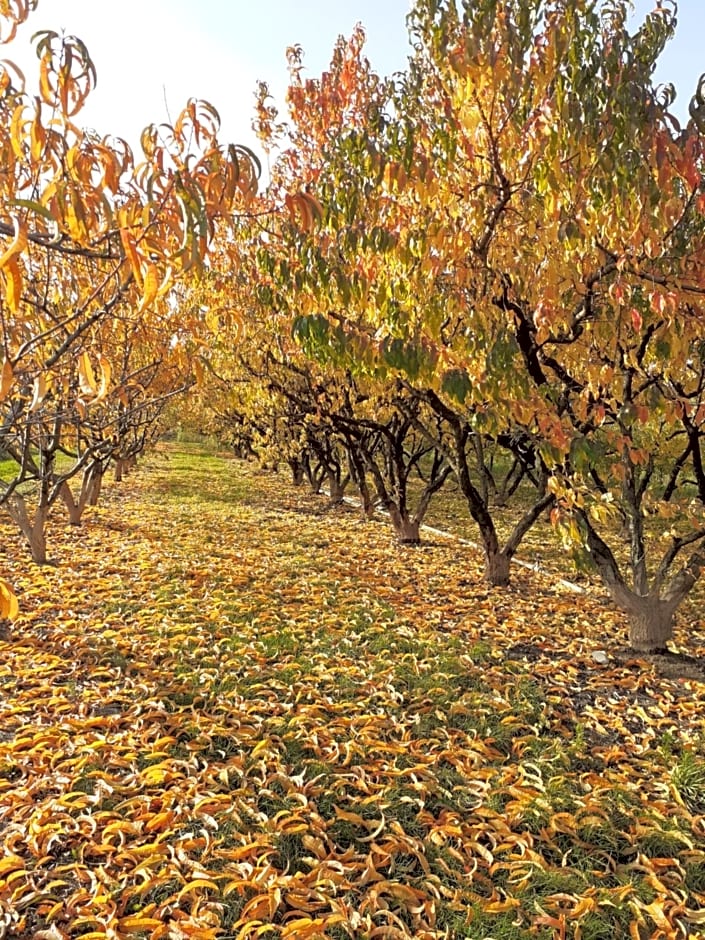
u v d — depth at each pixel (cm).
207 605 701
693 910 302
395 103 476
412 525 1189
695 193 411
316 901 298
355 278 417
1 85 225
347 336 420
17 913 279
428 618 705
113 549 984
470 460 1814
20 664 525
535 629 679
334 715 472
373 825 348
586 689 545
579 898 303
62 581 775
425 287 431
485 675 548
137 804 352
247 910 284
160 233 194
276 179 803
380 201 452
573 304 469
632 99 349
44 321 402
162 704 463
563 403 547
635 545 657
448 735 448
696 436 576
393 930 279
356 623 664
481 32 368
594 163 371
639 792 396
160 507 1516
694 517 557
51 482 862
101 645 570
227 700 479
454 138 415
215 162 191
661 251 405
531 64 388
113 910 282
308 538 1185
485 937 279
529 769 414
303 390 1166
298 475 2248
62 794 356
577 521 505
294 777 386
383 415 1092
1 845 321
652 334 446
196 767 391
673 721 491
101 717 441
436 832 343
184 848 322
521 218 458
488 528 883
